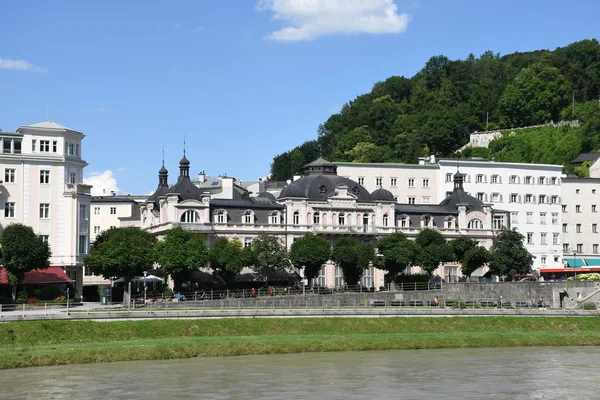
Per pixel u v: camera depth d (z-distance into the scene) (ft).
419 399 285.23
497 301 579.89
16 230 497.05
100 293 576.20
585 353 410.11
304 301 529.04
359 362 369.91
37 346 380.78
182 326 426.92
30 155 549.54
